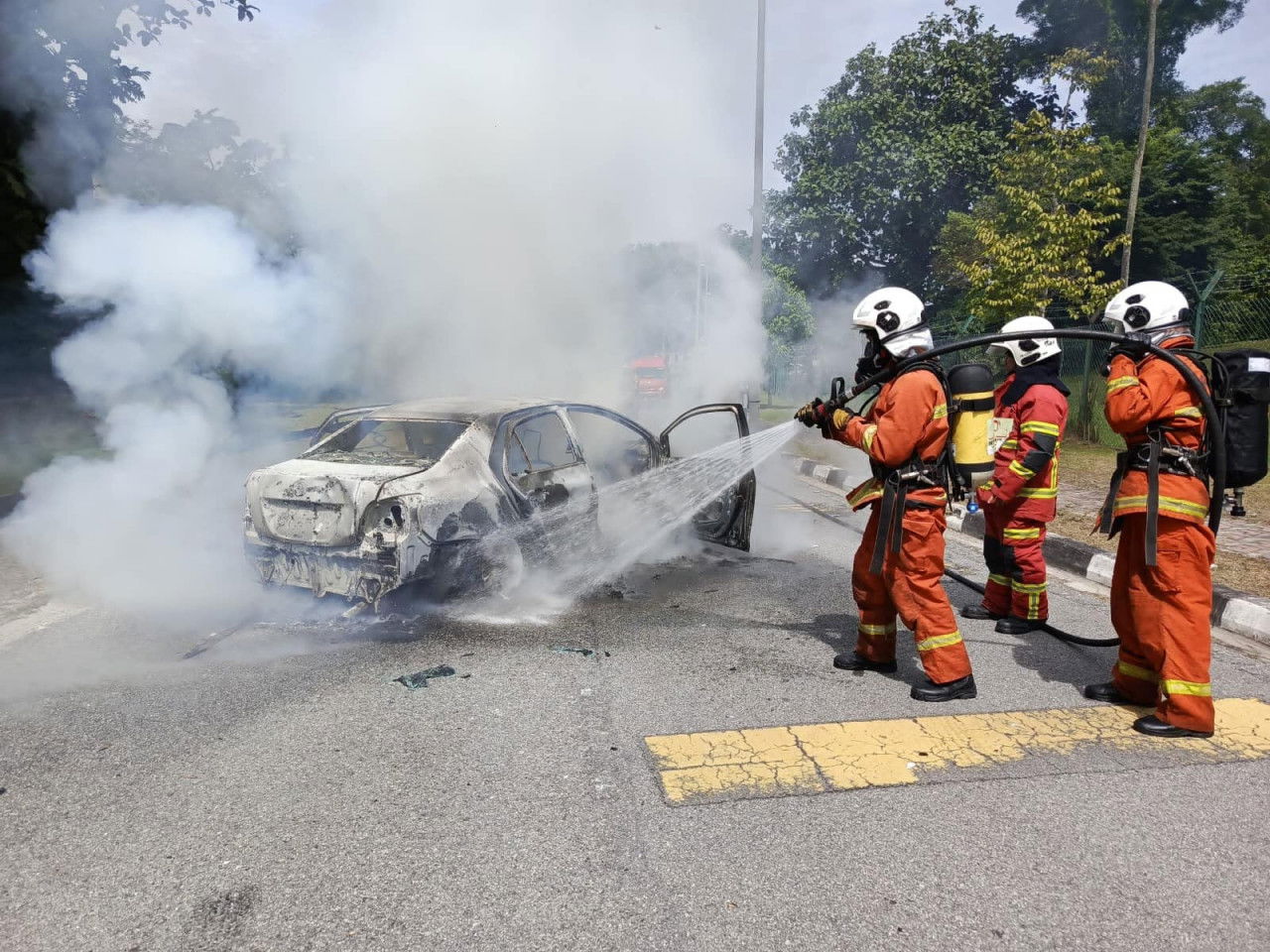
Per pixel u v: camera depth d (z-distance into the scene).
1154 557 3.30
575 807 2.81
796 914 2.29
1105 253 13.84
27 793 2.87
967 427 3.66
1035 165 13.75
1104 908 2.33
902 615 3.80
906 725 3.48
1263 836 2.70
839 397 3.90
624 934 2.21
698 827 2.70
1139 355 3.47
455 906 2.31
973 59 28.44
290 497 4.58
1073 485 9.80
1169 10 25.75
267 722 3.42
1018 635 4.74
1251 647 4.71
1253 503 8.46
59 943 2.16
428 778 2.99
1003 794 2.94
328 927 2.22
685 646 4.41
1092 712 3.65
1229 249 22.72
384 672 3.97
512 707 3.60
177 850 2.55
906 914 2.30
